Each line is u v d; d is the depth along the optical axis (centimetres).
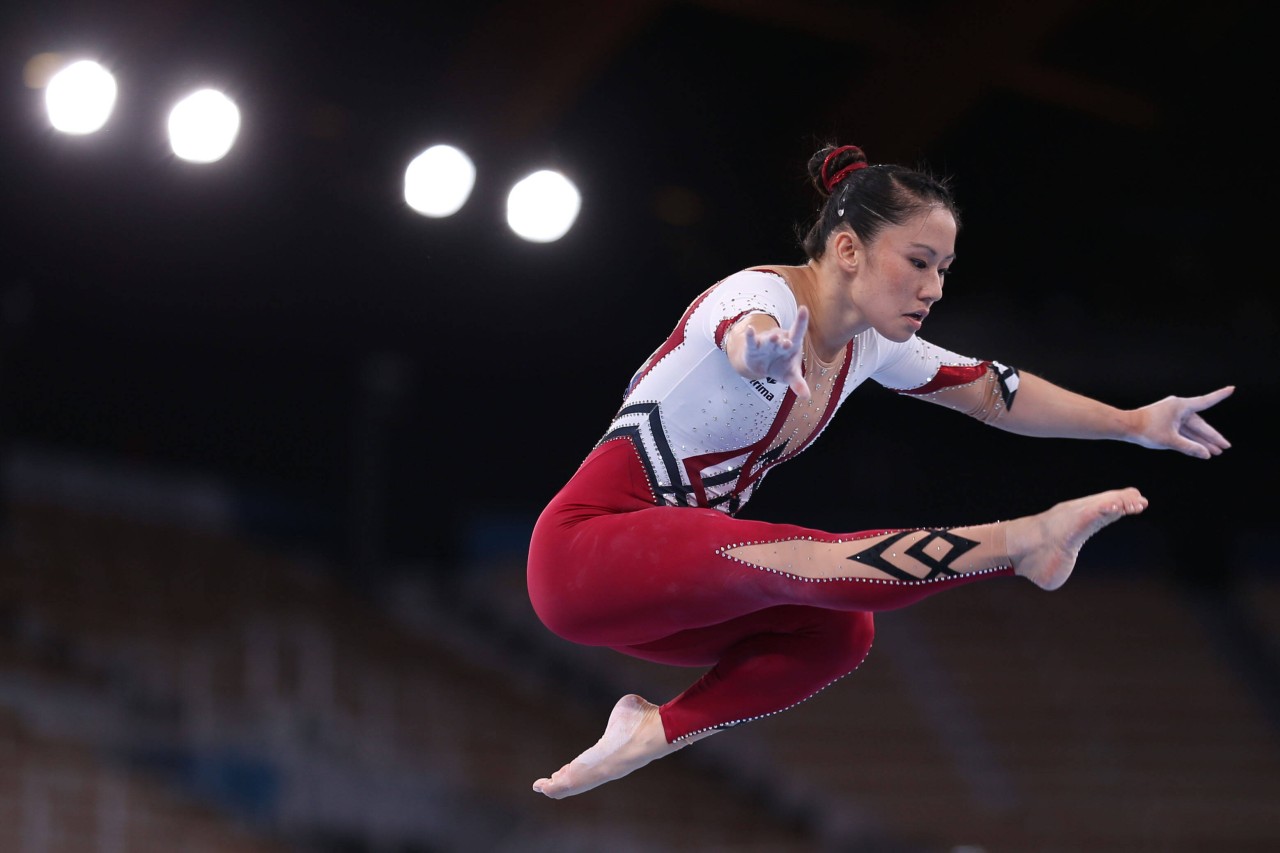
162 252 1381
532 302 1586
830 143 363
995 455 2072
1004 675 1898
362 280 1476
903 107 1519
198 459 1723
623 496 341
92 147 1166
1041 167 1708
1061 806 1722
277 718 1421
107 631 1429
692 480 343
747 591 306
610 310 1641
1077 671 1917
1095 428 382
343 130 1266
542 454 1922
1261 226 1800
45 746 1253
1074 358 1817
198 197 1265
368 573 1772
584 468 349
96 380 1653
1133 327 1831
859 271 332
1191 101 1619
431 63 1352
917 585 290
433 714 1568
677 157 1555
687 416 340
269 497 1761
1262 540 2116
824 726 1778
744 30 1445
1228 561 2106
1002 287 1819
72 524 1571
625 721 340
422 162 1188
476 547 1864
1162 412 375
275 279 1466
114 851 1154
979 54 1471
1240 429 2100
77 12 1105
